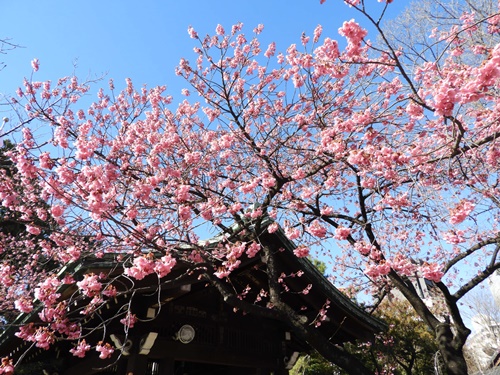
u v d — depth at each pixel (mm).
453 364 5430
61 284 4766
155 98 8266
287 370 6570
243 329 6238
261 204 6074
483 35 6469
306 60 6301
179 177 6301
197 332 5629
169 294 5133
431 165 5957
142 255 4793
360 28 4312
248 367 6383
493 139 4699
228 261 5199
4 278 5879
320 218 6578
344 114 7512
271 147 7477
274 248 5961
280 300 5188
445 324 5922
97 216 4625
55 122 7082
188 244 5438
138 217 6367
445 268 6207
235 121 7059
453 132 4668
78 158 4941
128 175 6586
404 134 6617
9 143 7441
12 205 6391
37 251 8867
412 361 14664
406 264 5535
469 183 5477
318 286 6105
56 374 6262
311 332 4941
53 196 5234
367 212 7320
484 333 13094
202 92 7930
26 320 5039
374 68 6859
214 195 6820
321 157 6566
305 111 7695
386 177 5871
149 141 7301
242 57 8031
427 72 6027
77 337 4699
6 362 4242
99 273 4820
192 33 7688
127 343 4879
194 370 7723
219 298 6145
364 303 11328
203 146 8102
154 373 6867
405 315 16172
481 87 3582
